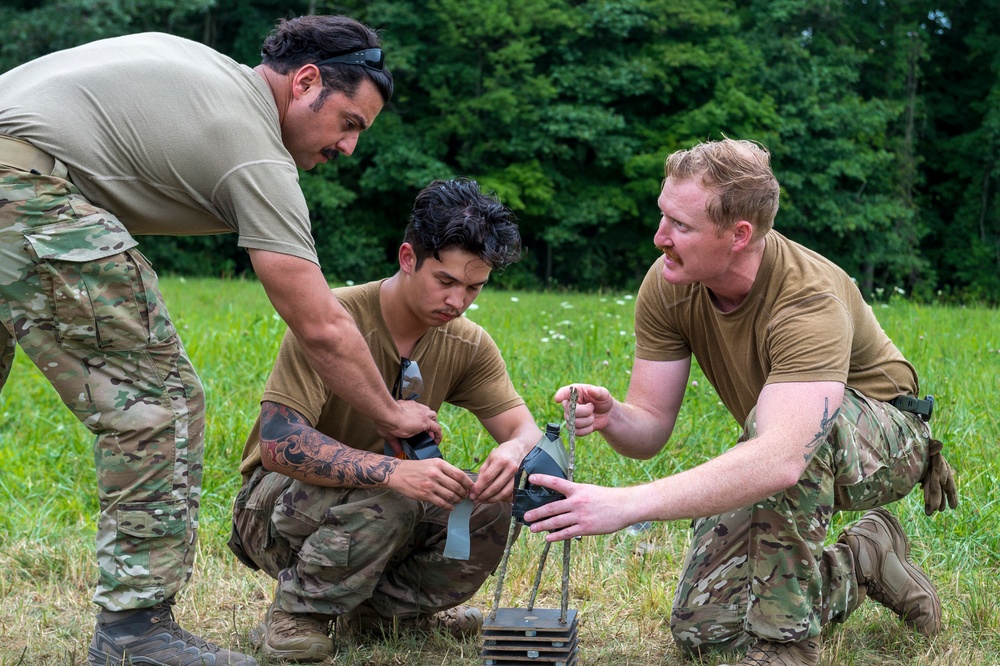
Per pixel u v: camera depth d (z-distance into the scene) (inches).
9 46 847.1
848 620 119.6
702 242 96.9
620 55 960.3
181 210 97.7
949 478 109.4
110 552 97.4
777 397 95.0
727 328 104.0
